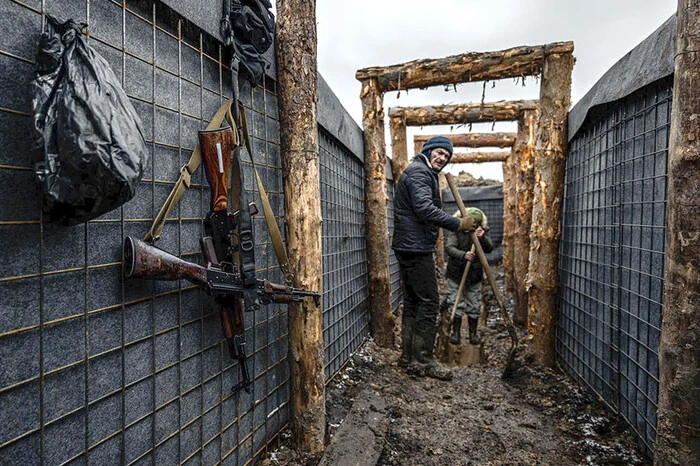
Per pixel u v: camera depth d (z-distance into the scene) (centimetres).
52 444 103
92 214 100
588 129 308
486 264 348
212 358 166
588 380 296
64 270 105
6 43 93
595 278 284
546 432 249
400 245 343
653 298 206
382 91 429
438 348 405
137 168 104
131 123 106
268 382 213
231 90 181
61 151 91
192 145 155
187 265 137
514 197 673
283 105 215
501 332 475
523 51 365
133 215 128
